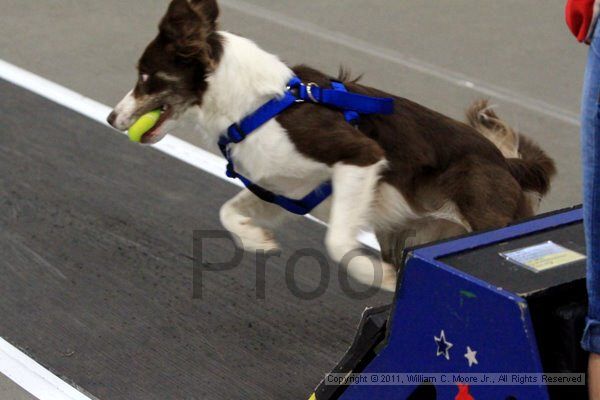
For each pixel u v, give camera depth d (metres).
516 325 4.65
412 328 5.15
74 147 10.47
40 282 8.04
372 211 6.70
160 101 6.80
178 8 6.57
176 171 9.96
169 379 6.80
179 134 10.73
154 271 8.20
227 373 6.86
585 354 4.83
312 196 6.90
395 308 5.22
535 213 7.14
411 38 13.80
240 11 14.85
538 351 4.66
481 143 6.77
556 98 11.86
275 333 7.36
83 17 14.62
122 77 12.38
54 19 14.54
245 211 7.36
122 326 7.45
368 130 6.68
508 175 6.73
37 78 12.32
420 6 15.14
